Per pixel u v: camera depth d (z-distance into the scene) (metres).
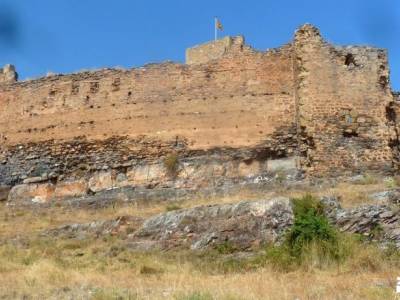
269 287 19.25
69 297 18.83
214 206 29.44
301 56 36.12
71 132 40.59
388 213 27.19
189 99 38.09
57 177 40.34
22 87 43.06
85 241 30.83
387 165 34.75
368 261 23.41
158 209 33.53
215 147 36.88
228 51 38.06
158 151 38.03
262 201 28.64
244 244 27.12
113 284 21.19
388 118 35.66
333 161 34.84
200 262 25.80
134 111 39.22
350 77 35.81
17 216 37.44
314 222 25.02
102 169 39.16
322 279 20.97
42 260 26.36
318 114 35.38
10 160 42.06
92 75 40.97
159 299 17.47
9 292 19.81
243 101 37.00
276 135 36.00
